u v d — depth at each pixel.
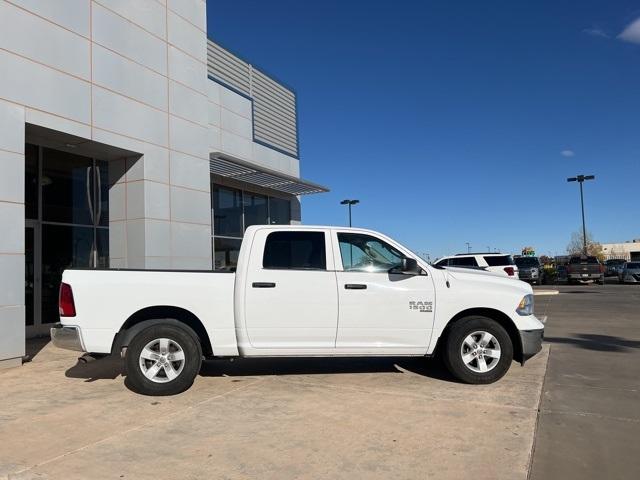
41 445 4.78
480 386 6.79
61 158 12.52
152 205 12.02
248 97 19.17
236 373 7.61
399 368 7.89
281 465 4.34
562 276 39.56
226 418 5.52
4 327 8.15
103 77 10.75
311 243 6.99
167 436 5.00
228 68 18.27
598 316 15.04
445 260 22.92
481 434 5.02
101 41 10.73
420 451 4.61
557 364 8.17
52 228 12.23
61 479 4.08
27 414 5.69
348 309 6.79
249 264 6.81
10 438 4.96
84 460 4.44
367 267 7.00
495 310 6.99
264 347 6.75
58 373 7.77
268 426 5.26
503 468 4.27
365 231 7.12
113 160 12.18
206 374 7.55
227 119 17.84
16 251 8.45
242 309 6.70
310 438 4.93
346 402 6.07
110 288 6.56
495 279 7.13
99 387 6.89
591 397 6.29
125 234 12.02
